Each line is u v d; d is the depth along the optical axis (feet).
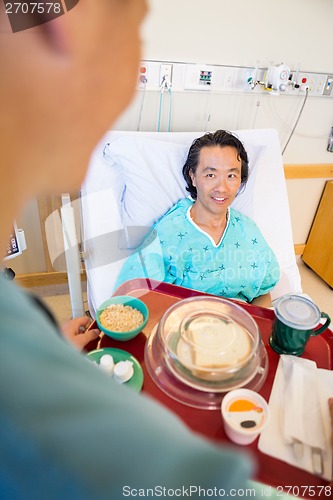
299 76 6.18
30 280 6.79
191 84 5.80
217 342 2.92
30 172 0.93
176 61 5.58
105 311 3.38
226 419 2.43
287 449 2.45
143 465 0.76
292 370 2.91
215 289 4.83
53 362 0.78
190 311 3.28
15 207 0.94
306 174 7.30
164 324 3.12
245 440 2.42
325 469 2.33
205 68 5.72
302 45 5.95
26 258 6.56
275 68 5.81
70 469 0.70
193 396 2.70
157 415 0.87
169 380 2.80
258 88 6.11
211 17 5.37
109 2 0.87
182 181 5.25
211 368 2.74
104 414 0.76
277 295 5.42
